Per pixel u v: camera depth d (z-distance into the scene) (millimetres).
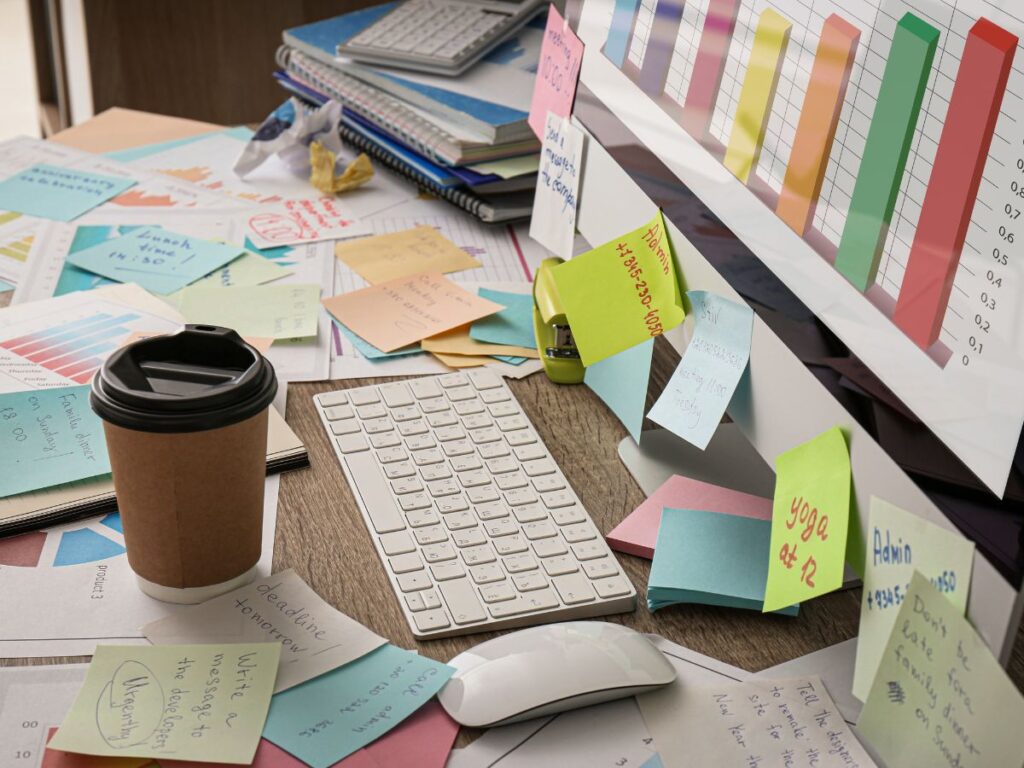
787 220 566
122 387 534
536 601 598
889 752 486
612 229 806
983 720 427
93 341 819
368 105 1141
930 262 458
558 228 906
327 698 527
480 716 515
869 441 509
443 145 1049
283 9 1586
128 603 585
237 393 543
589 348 753
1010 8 415
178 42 1567
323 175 1124
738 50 616
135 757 486
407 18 1247
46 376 769
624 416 756
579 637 549
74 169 1140
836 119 524
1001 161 419
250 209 1082
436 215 1098
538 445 736
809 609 604
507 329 880
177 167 1174
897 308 479
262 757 494
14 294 892
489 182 1033
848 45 515
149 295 895
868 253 499
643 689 533
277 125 1186
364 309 895
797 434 574
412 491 686
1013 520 409
